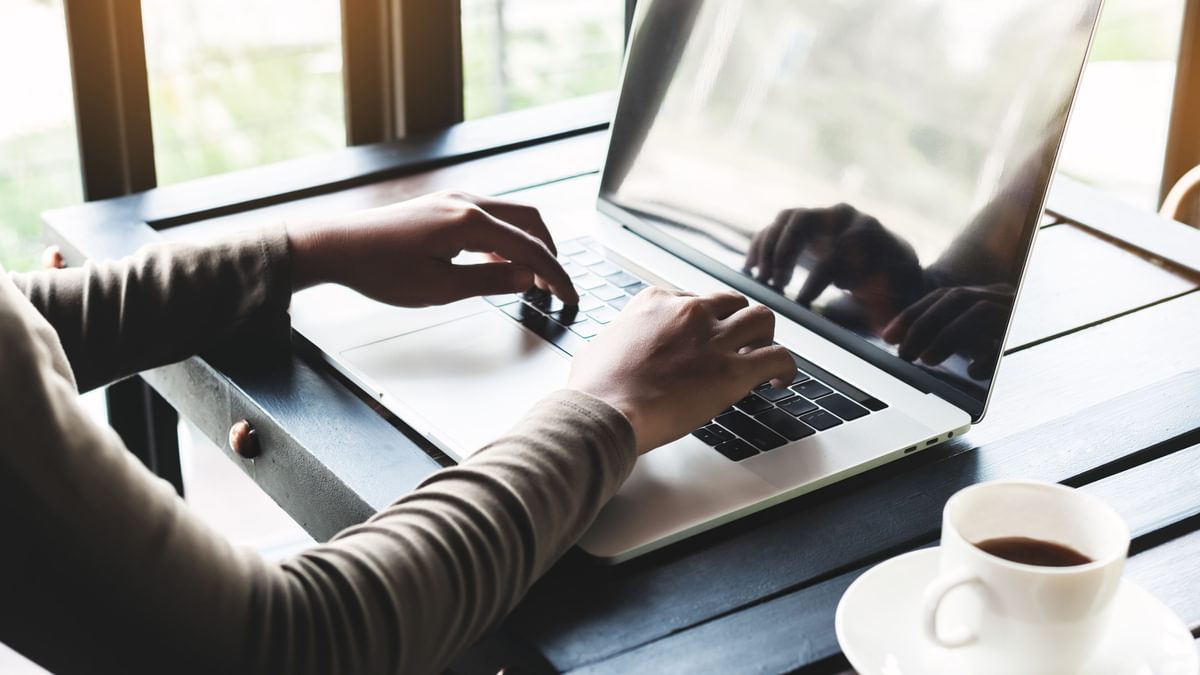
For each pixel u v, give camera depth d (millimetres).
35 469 567
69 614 581
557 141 1434
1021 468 834
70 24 1440
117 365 958
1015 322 1051
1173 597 702
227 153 1695
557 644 667
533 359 950
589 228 1192
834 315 993
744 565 735
